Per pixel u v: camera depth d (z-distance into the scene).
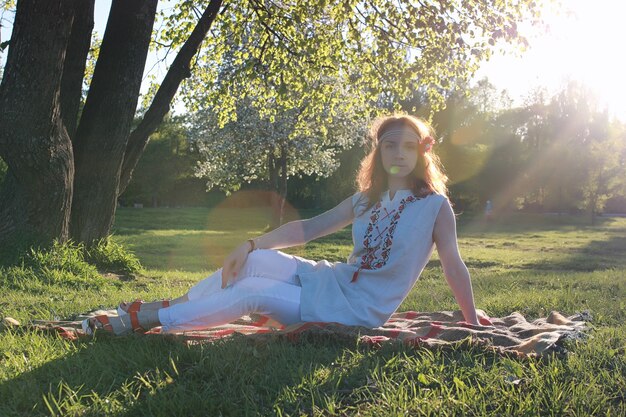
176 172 60.88
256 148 29.03
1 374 3.18
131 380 3.11
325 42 14.28
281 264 3.71
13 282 7.67
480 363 3.33
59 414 2.72
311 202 54.62
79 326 4.29
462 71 13.79
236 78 14.84
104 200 10.12
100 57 9.86
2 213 8.79
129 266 10.46
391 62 13.95
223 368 3.17
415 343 3.50
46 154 8.41
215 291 3.70
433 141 3.82
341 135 29.83
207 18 10.79
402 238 3.71
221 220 40.19
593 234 33.94
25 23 7.84
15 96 8.01
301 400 2.85
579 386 2.93
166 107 10.92
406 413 2.67
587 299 6.62
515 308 6.10
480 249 22.58
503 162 52.22
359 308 3.69
